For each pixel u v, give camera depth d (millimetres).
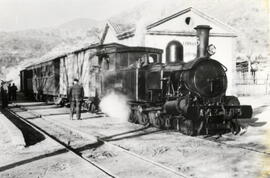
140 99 13367
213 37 27656
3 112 21094
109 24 32156
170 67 12516
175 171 6863
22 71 45438
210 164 7574
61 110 21188
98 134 11625
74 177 6617
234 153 8570
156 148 9273
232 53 27922
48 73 28000
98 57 17469
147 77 13328
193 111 10961
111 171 7070
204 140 10406
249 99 29016
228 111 11258
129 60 14969
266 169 7133
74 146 9883
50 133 12312
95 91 18016
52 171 7035
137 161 7887
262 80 38250
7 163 7711
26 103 29000
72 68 22109
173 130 12430
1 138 10828
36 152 8836
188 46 26859
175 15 26422
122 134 11594
